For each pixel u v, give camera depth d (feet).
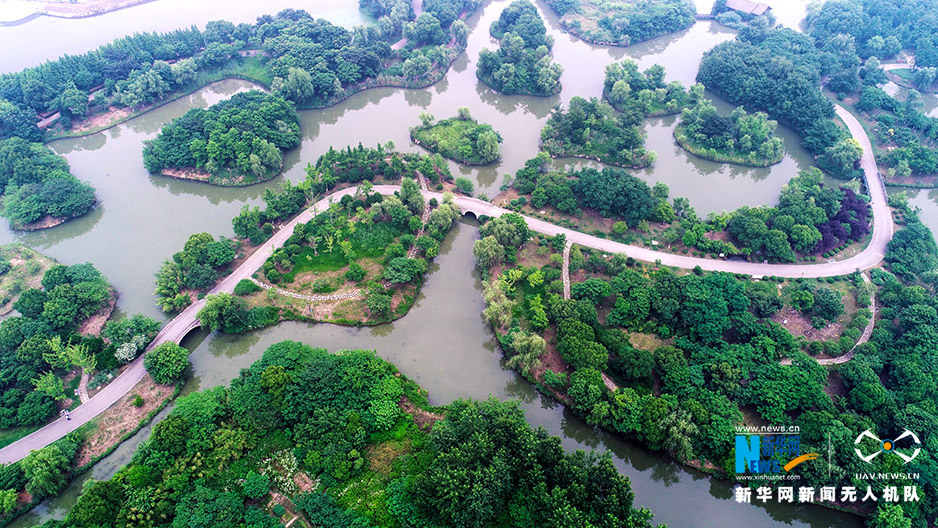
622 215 570.05
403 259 511.81
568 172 652.89
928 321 451.94
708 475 388.57
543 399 437.17
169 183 629.10
